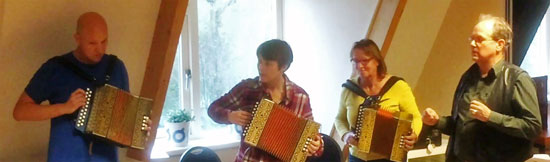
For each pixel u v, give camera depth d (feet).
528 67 14.67
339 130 10.55
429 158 12.32
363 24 13.10
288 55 8.65
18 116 8.24
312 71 14.16
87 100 8.24
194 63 12.87
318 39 13.94
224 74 13.43
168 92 12.66
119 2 9.88
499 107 8.23
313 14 13.96
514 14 13.85
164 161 11.94
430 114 9.03
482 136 8.42
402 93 10.13
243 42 13.69
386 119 9.80
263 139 8.57
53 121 8.54
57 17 9.55
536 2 13.94
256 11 13.88
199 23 12.92
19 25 9.24
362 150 9.81
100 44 8.45
